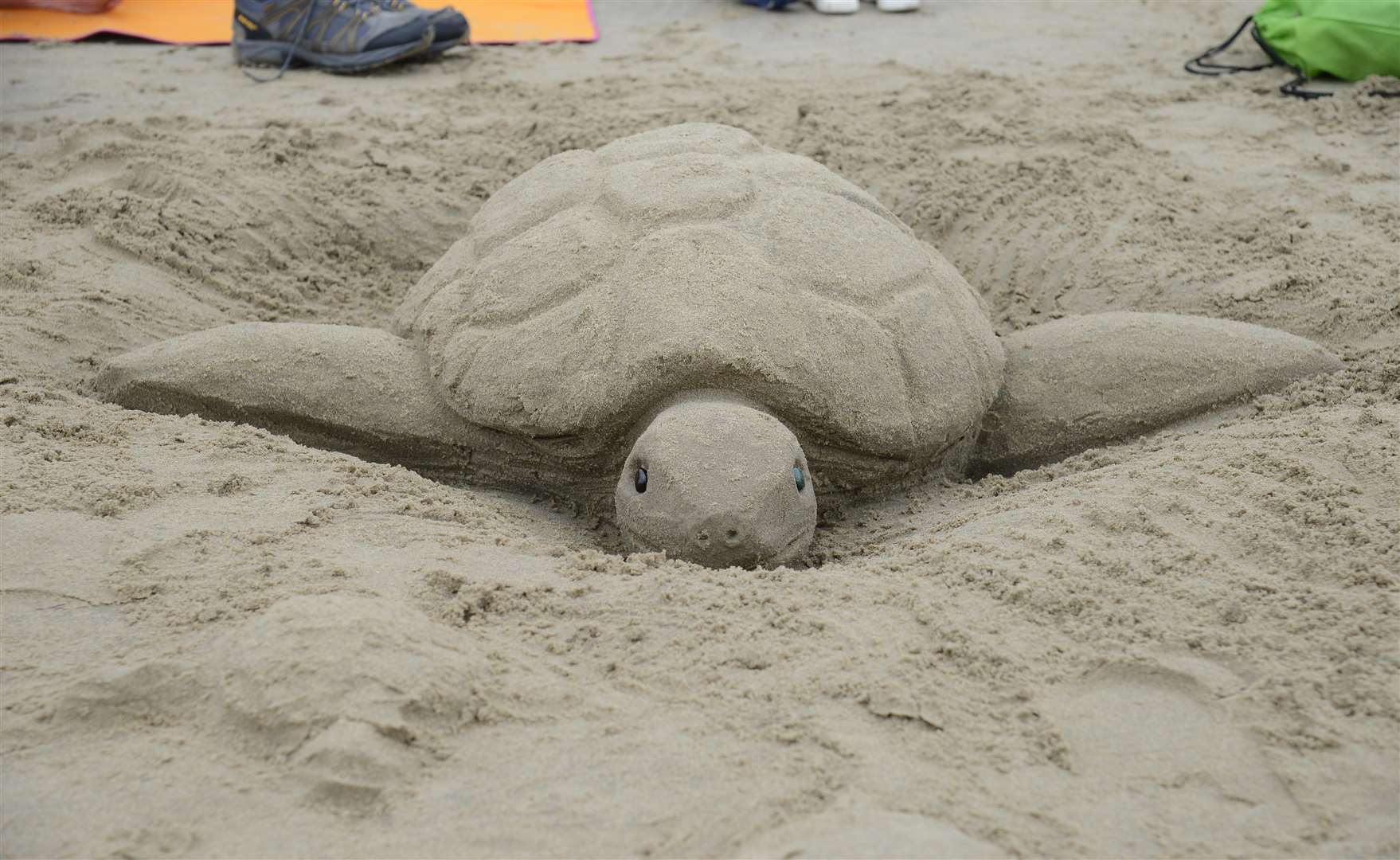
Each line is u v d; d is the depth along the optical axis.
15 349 3.48
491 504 3.05
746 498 2.56
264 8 6.80
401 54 6.76
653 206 3.21
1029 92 6.27
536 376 2.95
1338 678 2.11
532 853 1.72
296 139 5.34
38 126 5.55
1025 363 3.52
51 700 2.02
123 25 7.52
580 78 6.70
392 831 1.76
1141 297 4.25
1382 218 4.54
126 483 2.74
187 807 1.80
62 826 1.77
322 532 2.63
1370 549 2.46
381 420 3.20
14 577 2.36
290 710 1.92
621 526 2.77
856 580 2.48
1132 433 3.35
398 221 4.92
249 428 3.19
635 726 1.99
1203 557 2.47
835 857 1.67
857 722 2.00
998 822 1.79
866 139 5.57
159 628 2.22
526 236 3.33
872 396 2.92
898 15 8.33
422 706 1.95
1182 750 1.97
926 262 3.37
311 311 4.28
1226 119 5.95
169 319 3.92
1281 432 3.03
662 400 2.88
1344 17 6.21
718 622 2.29
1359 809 1.85
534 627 2.29
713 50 7.34
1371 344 3.63
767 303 2.91
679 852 1.72
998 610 2.34
